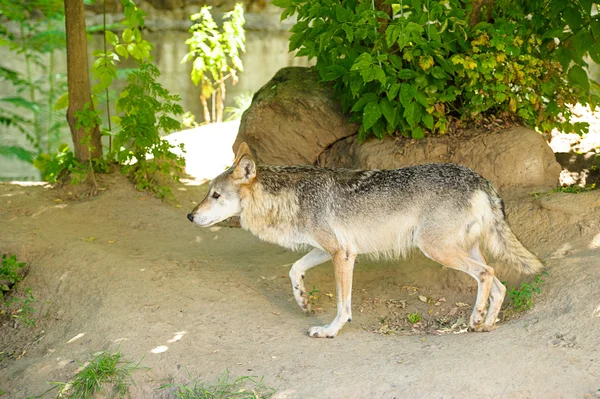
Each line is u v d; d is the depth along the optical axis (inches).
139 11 384.8
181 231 331.0
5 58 578.6
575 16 306.5
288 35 642.8
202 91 568.7
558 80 328.8
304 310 247.0
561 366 186.9
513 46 305.7
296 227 235.5
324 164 356.5
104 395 204.7
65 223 327.9
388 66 304.3
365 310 251.4
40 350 244.1
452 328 232.2
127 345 223.8
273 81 382.0
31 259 295.0
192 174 410.6
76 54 368.8
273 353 215.0
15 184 377.4
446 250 223.6
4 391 217.6
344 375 195.5
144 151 368.5
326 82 362.6
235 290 262.8
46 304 270.7
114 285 265.1
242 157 231.5
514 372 186.1
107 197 354.6
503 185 297.6
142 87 357.1
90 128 375.2
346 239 231.1
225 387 195.3
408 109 303.7
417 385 184.9
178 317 241.3
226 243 321.7
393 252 258.7
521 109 317.1
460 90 316.2
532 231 266.7
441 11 303.9
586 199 265.0
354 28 306.5
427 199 225.9
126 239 317.7
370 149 327.9
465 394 178.4
